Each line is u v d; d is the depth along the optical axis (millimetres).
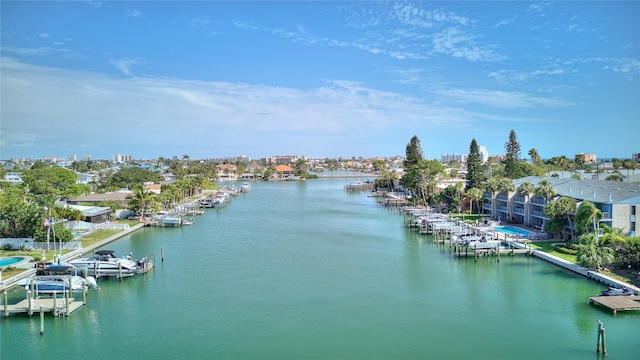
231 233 118250
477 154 156625
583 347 48000
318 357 46344
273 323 55281
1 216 90062
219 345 49375
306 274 76688
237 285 70500
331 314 58156
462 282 71125
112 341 50406
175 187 177125
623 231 81562
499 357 46031
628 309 56188
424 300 63094
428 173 168250
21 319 56094
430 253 92562
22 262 75062
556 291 65688
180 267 81375
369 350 47875
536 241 93562
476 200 134625
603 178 152125
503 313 57781
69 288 61125
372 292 66875
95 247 94938
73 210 108500
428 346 48688
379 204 189250
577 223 79938
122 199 147500
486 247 88562
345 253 93125
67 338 51125
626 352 46531
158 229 124625
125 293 66562
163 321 56000
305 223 136000
